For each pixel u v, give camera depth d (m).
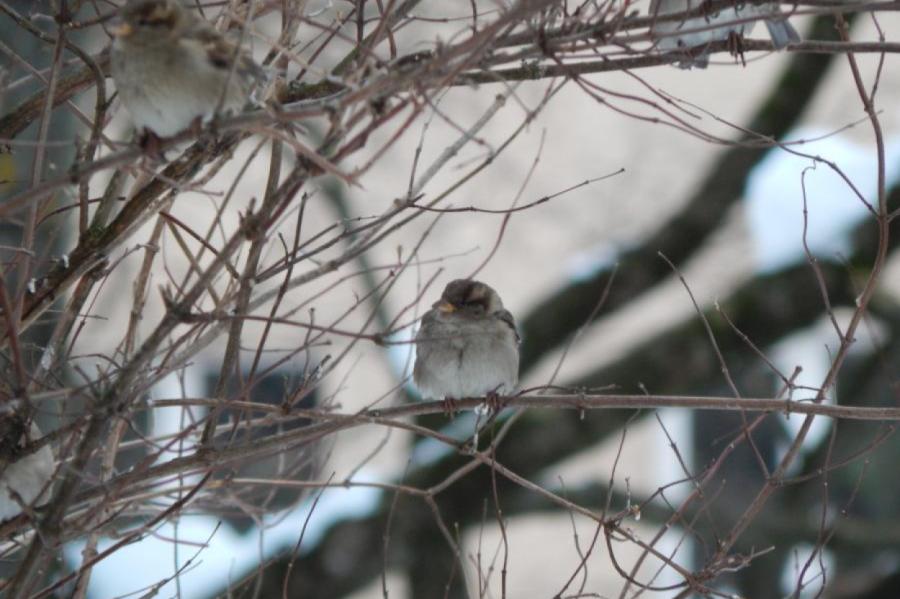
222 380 7.14
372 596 19.42
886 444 18.45
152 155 6.13
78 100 12.07
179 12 7.20
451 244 23.06
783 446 20.16
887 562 17.02
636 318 22.52
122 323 18.09
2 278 6.20
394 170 22.19
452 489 16.53
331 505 16.69
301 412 7.19
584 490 17.06
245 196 20.16
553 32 6.62
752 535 16.92
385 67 6.14
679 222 17.95
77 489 6.77
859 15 18.55
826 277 17.38
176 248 19.00
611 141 23.59
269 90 7.59
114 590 14.16
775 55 23.92
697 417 21.92
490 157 6.84
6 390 7.35
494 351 10.19
